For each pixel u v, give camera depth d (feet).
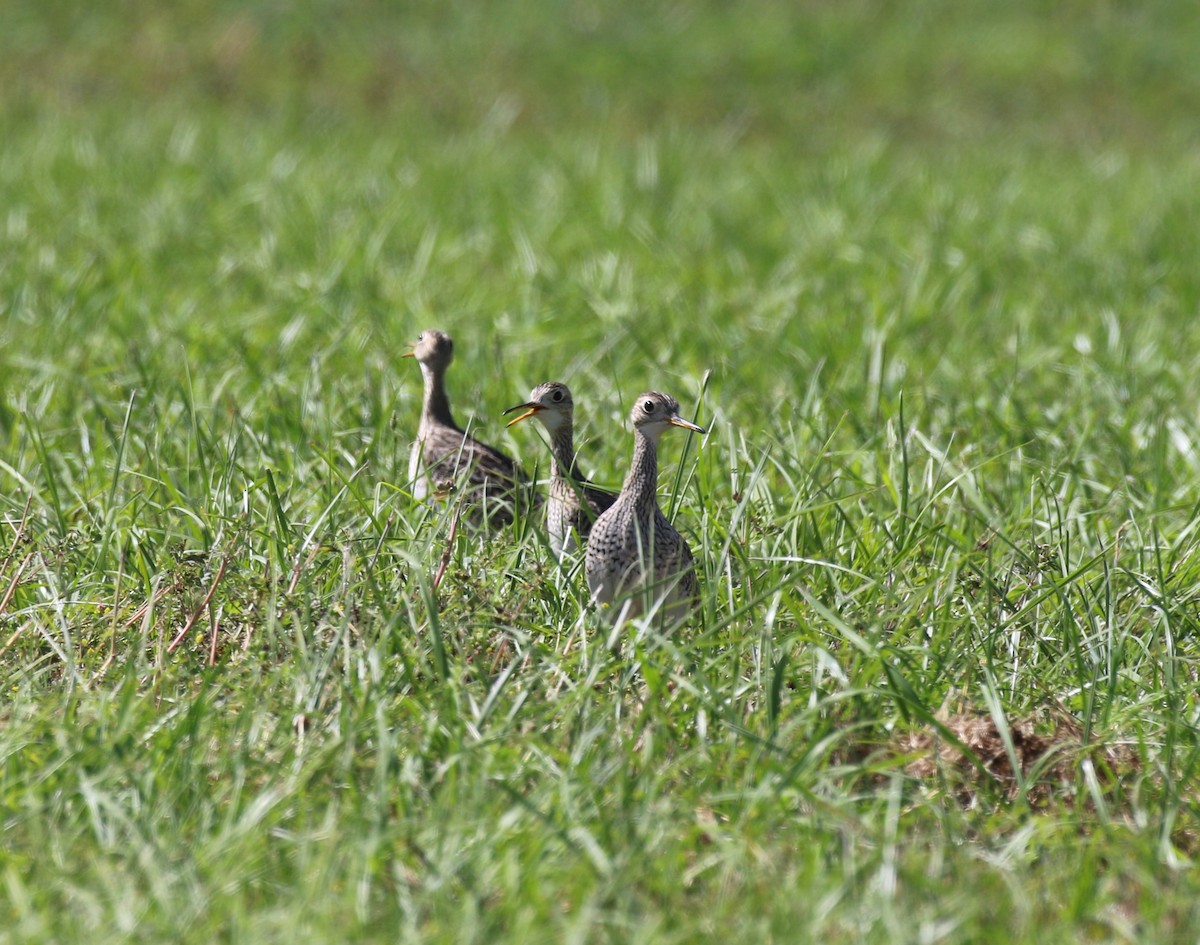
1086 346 112.68
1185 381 104.83
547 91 271.08
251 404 92.12
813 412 92.79
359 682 57.16
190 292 126.72
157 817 48.96
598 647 59.52
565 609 66.18
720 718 55.67
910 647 60.64
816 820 50.72
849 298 127.34
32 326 112.57
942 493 77.10
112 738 52.44
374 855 47.34
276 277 131.13
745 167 203.31
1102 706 59.41
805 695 59.00
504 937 44.75
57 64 264.11
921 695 59.36
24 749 53.72
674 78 278.87
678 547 66.33
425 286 130.93
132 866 46.73
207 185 170.91
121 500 76.43
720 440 85.51
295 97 260.42
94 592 66.13
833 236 156.66
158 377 96.99
